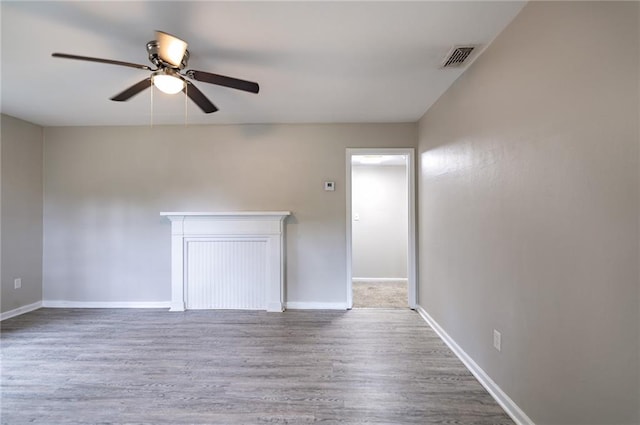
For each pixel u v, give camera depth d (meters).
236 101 3.06
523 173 1.69
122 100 2.26
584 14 1.28
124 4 1.61
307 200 3.84
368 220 5.76
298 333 3.07
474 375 2.28
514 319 1.80
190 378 2.24
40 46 2.03
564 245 1.40
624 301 1.13
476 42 2.01
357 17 1.74
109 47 2.05
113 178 3.87
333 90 2.79
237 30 1.85
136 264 3.88
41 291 3.88
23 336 2.98
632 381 1.11
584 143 1.28
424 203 3.52
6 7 1.62
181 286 3.77
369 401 1.98
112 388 2.11
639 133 1.06
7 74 2.44
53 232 3.88
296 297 3.86
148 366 2.40
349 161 3.82
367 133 3.81
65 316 3.55
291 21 1.77
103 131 3.87
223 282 3.80
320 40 1.97
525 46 1.66
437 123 3.05
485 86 2.10
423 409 1.90
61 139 3.87
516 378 1.79
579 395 1.33
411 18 1.75
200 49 2.07
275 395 2.04
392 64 2.30
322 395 2.04
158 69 1.94
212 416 1.83
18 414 1.84
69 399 1.99
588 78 1.26
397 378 2.24
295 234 3.85
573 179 1.34
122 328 3.18
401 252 5.76
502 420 1.80
